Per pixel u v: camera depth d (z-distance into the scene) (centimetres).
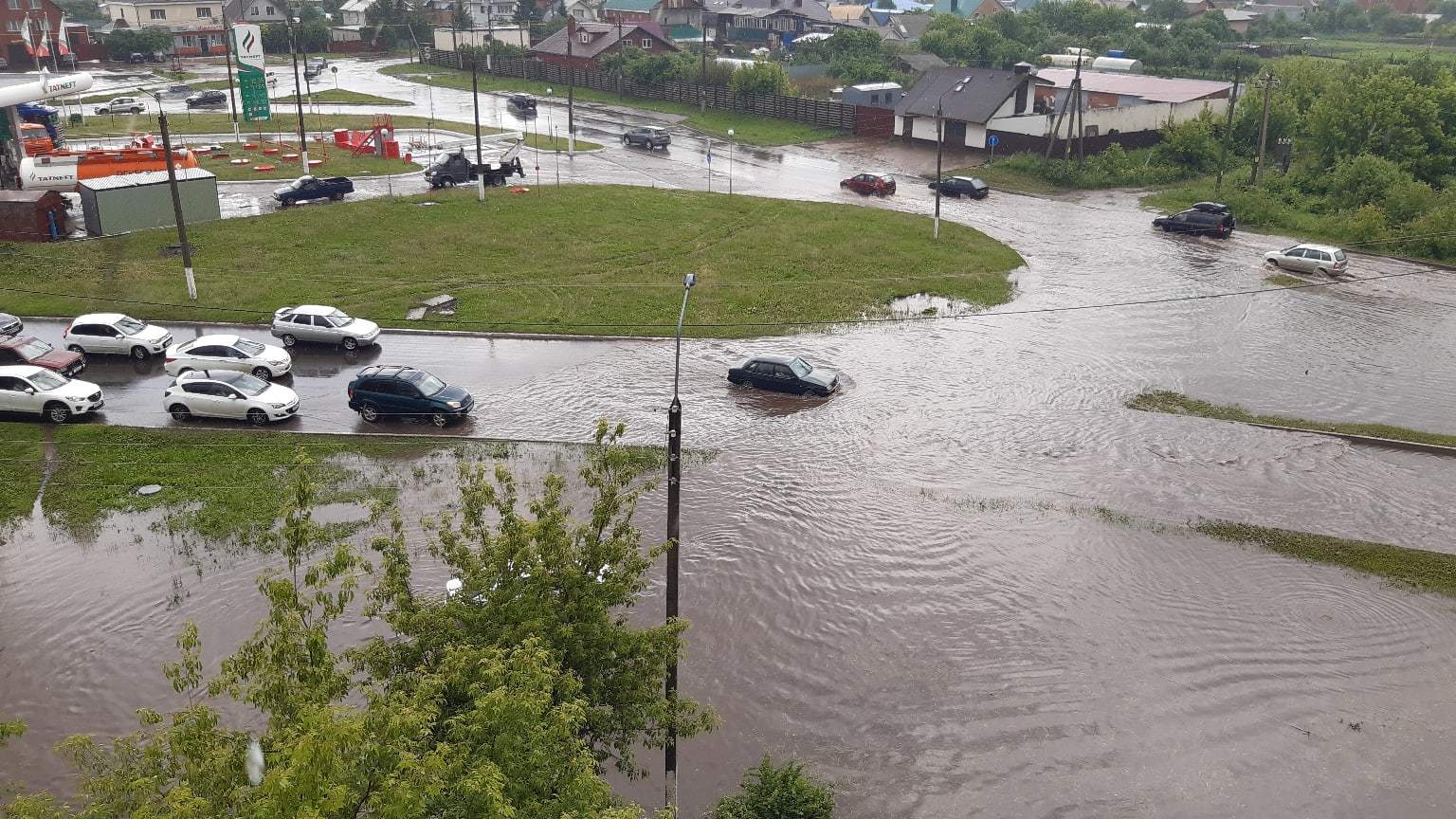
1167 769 1938
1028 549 2667
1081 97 7025
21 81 6288
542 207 5950
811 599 2448
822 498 2923
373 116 9019
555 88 10812
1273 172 7025
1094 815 1831
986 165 7544
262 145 7519
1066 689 2148
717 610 2398
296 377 3725
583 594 1575
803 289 4738
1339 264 5038
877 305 4566
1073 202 6712
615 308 4419
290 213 5572
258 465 3028
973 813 1841
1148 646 2280
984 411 3519
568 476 3002
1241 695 2127
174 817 1045
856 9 14738
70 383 3403
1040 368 3903
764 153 8038
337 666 2130
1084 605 2431
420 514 2772
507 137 8238
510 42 13625
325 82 11150
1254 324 4375
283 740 1173
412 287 4588
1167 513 2830
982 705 2105
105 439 3188
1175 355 4022
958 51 11325
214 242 5084
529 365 3866
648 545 2658
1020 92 7944
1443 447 3177
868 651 2269
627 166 7350
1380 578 2522
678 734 1642
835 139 8588
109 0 13500
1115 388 3712
